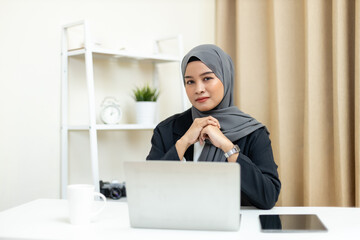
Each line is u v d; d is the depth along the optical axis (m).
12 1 1.96
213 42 2.55
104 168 2.33
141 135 2.48
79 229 1.05
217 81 1.59
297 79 2.26
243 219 1.15
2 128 1.93
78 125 2.11
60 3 2.14
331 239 0.94
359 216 1.16
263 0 2.38
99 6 2.28
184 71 1.66
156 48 2.49
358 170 1.96
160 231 1.03
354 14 2.09
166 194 1.03
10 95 1.96
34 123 2.05
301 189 2.25
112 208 1.30
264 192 1.31
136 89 2.44
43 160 2.09
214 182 1.00
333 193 2.15
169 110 2.56
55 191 2.13
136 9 2.42
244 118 1.62
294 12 2.26
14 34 1.97
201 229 1.03
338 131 2.04
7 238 0.97
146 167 1.02
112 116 2.16
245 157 1.37
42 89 2.08
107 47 2.30
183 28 2.55
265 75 2.38
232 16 2.49
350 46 2.09
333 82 2.08
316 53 2.15
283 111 2.25
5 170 1.95
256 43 2.37
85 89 2.25
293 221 1.09
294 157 2.26
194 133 1.46
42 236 0.98
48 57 2.10
